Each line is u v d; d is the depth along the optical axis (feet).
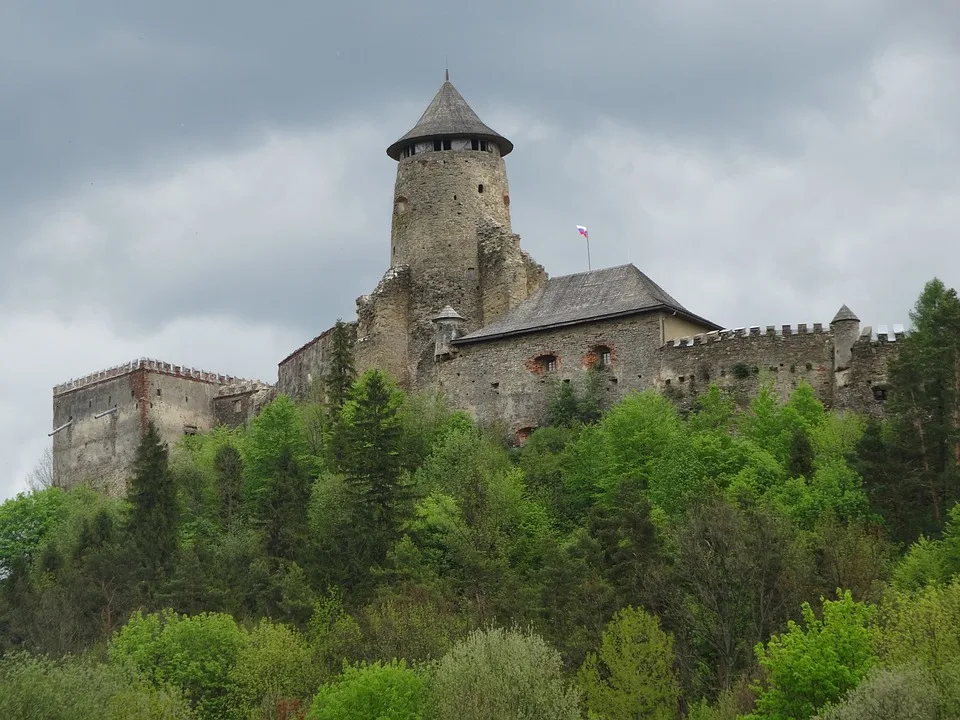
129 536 309.63
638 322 329.72
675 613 236.43
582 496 299.79
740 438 298.56
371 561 280.51
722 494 263.29
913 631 205.87
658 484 288.51
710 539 242.37
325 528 292.81
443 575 273.75
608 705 219.82
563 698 209.46
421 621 243.40
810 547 246.88
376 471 299.17
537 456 312.50
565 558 255.91
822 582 238.07
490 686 208.13
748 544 240.53
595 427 315.17
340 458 317.42
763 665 210.59
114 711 216.95
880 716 184.34
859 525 259.19
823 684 201.36
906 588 239.30
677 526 256.32
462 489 292.20
